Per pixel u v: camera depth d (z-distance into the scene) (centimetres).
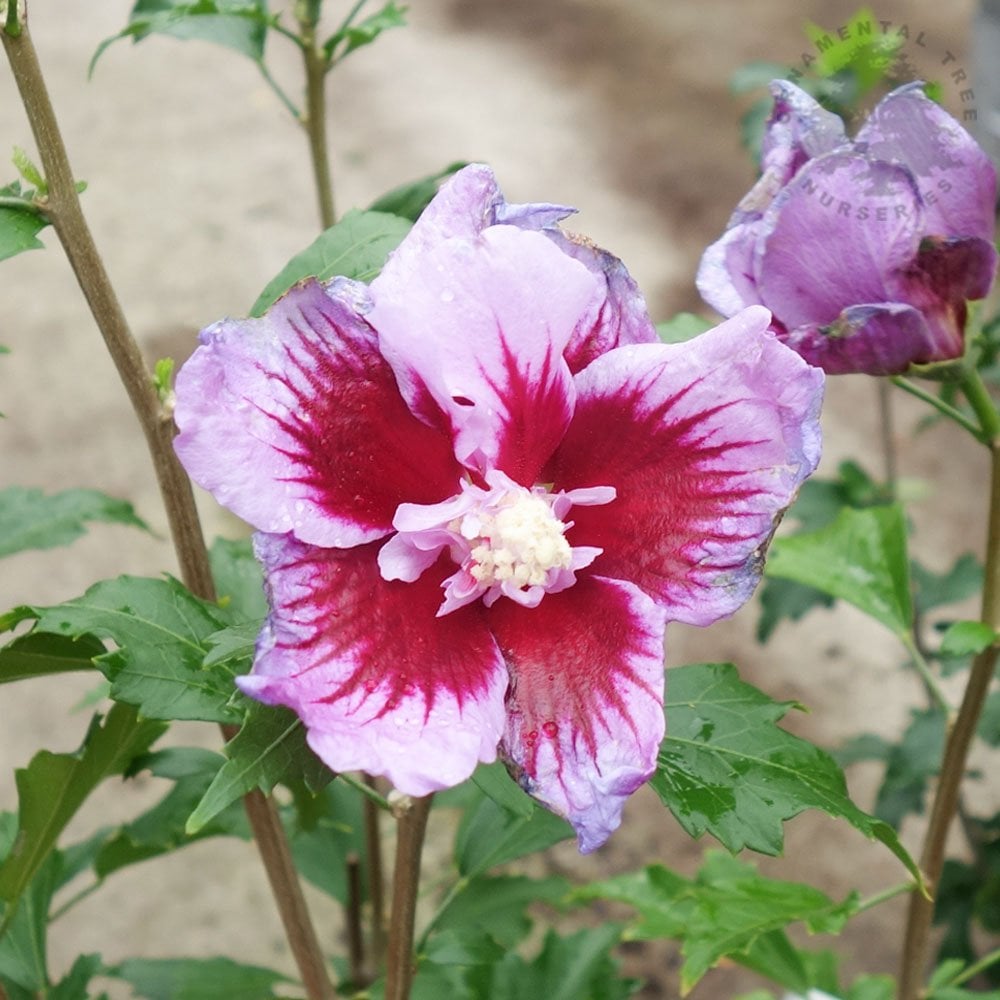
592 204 109
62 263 109
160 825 42
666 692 32
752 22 133
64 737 73
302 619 27
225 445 26
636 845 70
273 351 27
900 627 40
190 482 33
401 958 34
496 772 31
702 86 124
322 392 27
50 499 45
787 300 32
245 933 67
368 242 33
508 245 27
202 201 114
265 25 45
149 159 121
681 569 28
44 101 30
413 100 126
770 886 38
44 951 42
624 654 27
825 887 66
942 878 57
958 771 39
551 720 27
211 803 26
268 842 37
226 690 30
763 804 30
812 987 46
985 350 47
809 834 69
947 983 47
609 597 28
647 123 120
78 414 94
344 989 52
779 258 31
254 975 49
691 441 28
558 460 29
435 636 28
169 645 31
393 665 27
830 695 75
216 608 32
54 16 145
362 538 27
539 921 67
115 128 125
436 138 120
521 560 27
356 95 127
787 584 61
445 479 29
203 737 75
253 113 126
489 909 46
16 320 103
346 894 51
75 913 68
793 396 27
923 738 55
